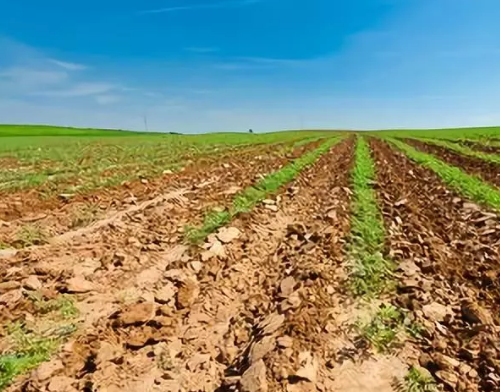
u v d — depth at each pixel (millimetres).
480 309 6801
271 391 4906
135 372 5555
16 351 5797
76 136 86250
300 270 8289
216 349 6227
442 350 5883
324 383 5230
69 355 5758
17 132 102438
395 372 5465
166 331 6531
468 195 15750
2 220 11773
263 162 28938
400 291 7754
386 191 17781
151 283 8250
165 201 14602
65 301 7211
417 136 78438
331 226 11086
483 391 5094
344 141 61000
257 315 7094
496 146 42125
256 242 10953
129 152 35094
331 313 6836
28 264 8789
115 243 10422
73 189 15797
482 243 10742
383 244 9914
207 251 9547
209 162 27906
